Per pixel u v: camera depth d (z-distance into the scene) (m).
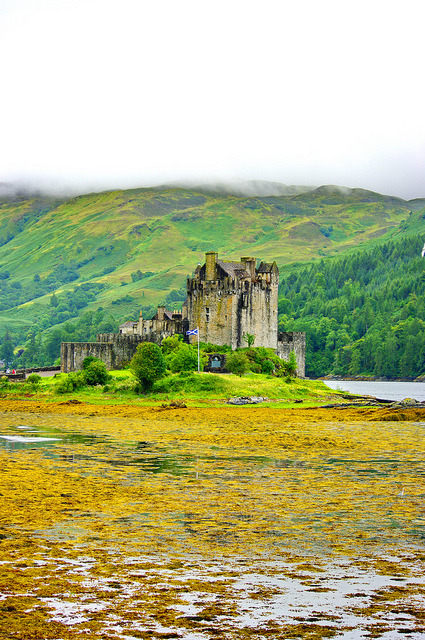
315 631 31.31
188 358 160.75
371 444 89.81
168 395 144.50
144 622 32.03
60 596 34.97
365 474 67.75
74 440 92.69
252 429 106.38
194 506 53.75
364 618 32.72
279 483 62.91
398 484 62.69
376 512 52.25
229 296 181.88
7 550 42.03
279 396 150.25
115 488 59.88
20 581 36.91
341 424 112.88
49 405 140.00
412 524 48.94
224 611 33.34
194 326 187.00
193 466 71.75
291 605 34.16
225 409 131.00
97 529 46.97
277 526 48.25
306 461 75.88
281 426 110.31
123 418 122.00
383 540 45.06
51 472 67.06
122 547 43.03
